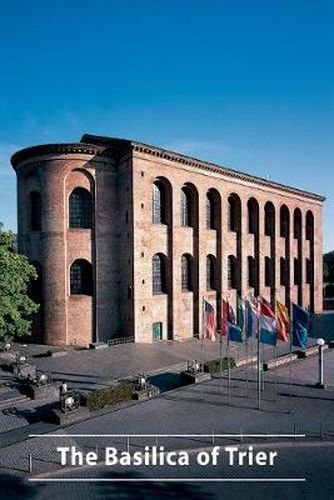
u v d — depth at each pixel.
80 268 31.38
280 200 43.88
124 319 31.42
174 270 32.72
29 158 31.45
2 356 25.38
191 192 34.88
